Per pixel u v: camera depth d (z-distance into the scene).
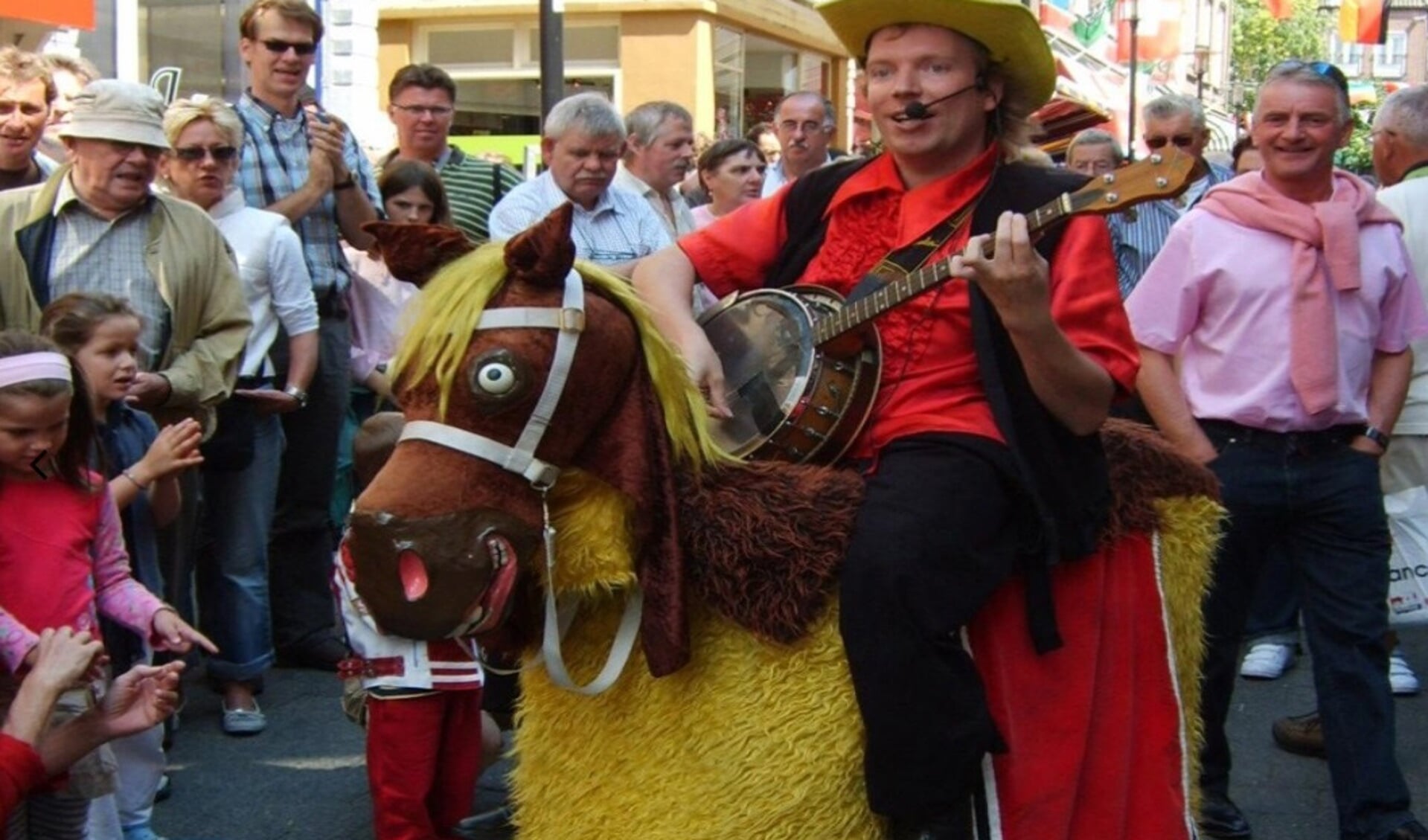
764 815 2.64
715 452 2.73
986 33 2.83
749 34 20.09
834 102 23.11
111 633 3.96
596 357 2.60
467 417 2.53
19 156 5.26
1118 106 23.55
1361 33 30.19
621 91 18.81
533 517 2.55
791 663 2.66
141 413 4.61
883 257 2.93
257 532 5.39
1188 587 3.10
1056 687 2.82
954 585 2.64
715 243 3.12
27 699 2.97
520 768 2.91
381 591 2.48
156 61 10.64
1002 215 2.66
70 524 3.56
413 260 2.72
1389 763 4.23
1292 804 4.88
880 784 2.62
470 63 19.11
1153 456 3.06
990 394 2.73
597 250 5.76
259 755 5.14
